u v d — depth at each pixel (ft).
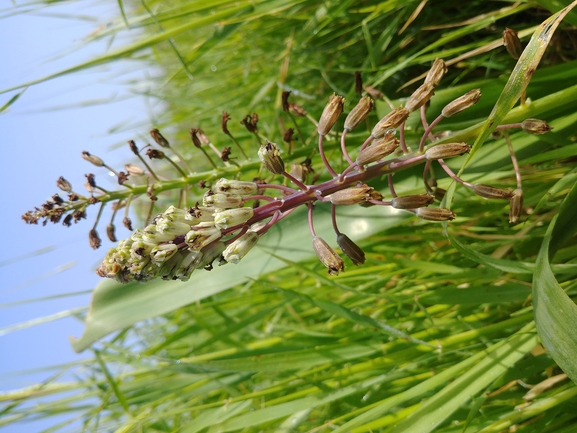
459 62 1.13
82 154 0.88
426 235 1.08
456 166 0.91
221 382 1.01
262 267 0.99
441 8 1.14
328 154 1.10
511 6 0.99
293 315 1.19
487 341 0.90
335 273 0.72
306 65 1.36
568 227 0.78
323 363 0.93
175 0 1.44
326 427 0.94
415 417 0.80
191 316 1.11
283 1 1.09
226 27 1.10
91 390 1.18
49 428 1.07
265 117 1.50
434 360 0.94
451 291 0.92
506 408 0.88
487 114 0.93
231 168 0.94
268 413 0.90
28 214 0.87
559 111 0.87
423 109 0.77
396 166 0.76
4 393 1.11
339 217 0.98
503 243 0.98
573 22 0.86
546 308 0.70
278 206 0.73
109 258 0.69
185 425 0.96
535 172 0.97
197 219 0.70
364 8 1.13
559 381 0.87
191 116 1.55
